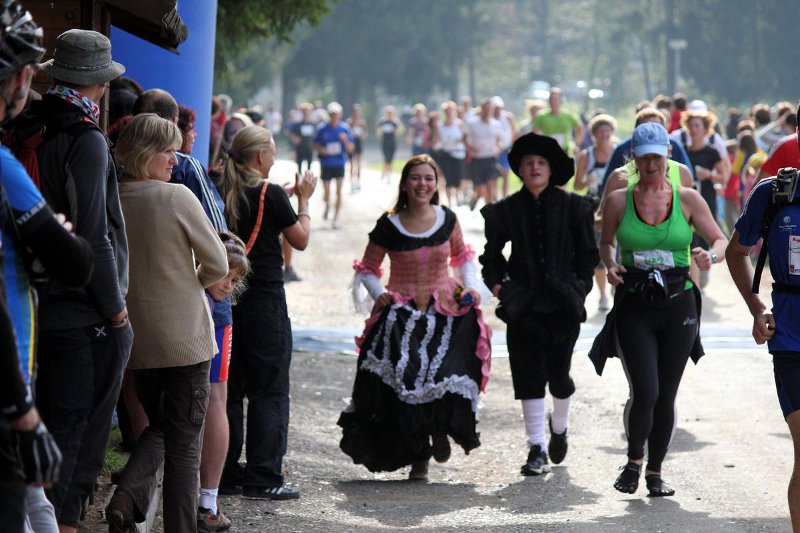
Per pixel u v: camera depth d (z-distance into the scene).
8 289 9.80
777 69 190.75
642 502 17.80
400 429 18.67
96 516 15.27
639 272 18.06
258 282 17.42
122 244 12.28
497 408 24.77
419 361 18.67
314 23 38.72
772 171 25.05
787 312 14.23
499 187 83.62
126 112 19.61
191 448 13.84
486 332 19.12
